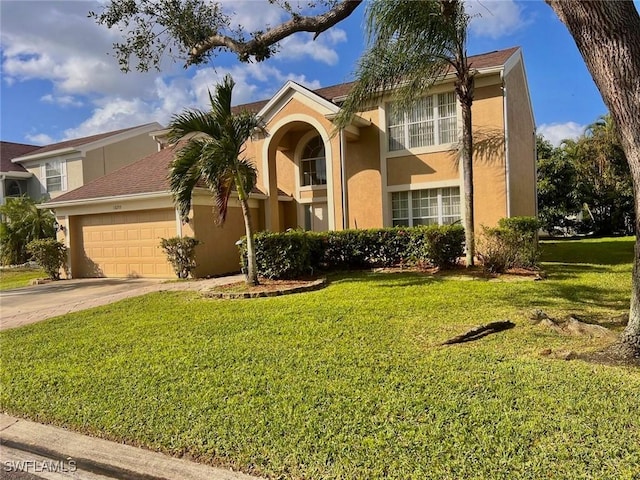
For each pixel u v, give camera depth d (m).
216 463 3.25
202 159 9.68
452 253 12.04
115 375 5.11
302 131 18.45
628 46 4.37
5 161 28.64
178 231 14.45
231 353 5.64
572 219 31.97
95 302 10.66
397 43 10.36
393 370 4.72
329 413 3.80
